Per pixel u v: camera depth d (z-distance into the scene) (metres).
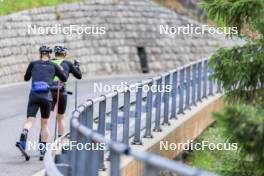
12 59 74.88
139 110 33.38
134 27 103.00
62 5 90.75
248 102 29.92
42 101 32.25
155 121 37.75
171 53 106.62
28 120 32.12
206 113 51.47
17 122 44.41
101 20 97.81
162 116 41.25
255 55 29.55
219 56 30.20
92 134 17.64
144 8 106.50
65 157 23.55
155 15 107.44
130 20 102.94
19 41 77.69
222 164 39.38
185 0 120.62
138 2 106.12
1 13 77.00
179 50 108.06
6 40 74.44
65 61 34.78
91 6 97.25
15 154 33.38
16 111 50.31
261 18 28.64
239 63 29.69
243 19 29.45
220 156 43.00
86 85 73.81
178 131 40.03
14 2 81.88
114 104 29.34
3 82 71.38
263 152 18.42
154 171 13.63
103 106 27.75
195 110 47.59
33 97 32.31
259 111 23.08
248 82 29.73
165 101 40.03
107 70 95.19
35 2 85.81
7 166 30.48
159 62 104.31
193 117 45.50
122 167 26.12
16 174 28.78
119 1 102.44
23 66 77.25
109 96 28.30
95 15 97.25
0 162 31.31
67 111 49.91
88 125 26.61
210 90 58.12
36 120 44.97
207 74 56.22
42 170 29.41
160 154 35.25
